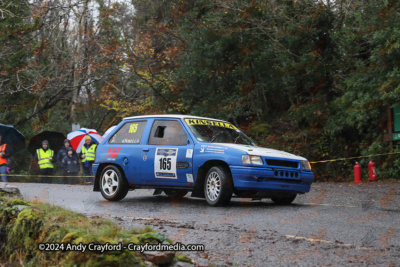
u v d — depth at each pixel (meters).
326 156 19.75
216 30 22.30
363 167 18.44
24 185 15.39
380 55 17.25
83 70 28.89
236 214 7.53
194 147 8.84
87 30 30.30
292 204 9.16
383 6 17.47
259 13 21.36
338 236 5.54
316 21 20.52
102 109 36.09
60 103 37.94
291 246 4.91
